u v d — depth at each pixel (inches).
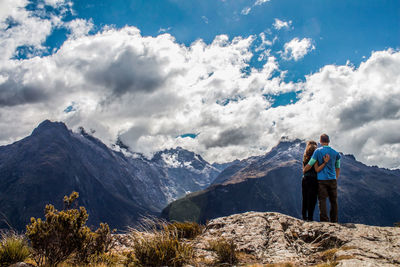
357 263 173.2
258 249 264.4
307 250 249.0
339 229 268.8
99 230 273.4
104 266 245.9
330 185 334.3
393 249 210.2
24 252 245.9
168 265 243.3
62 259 244.1
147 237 266.2
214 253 270.5
